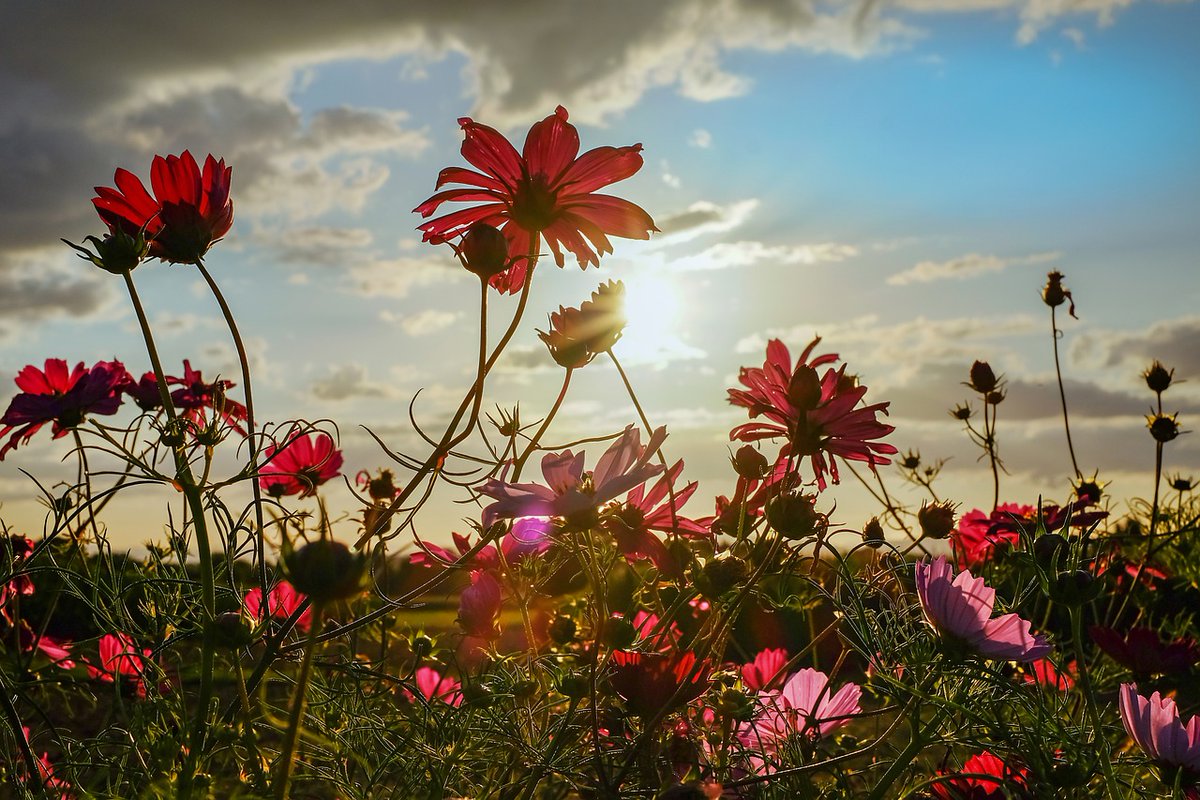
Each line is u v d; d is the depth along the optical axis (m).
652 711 0.33
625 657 0.33
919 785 0.36
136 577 0.42
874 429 0.36
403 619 0.46
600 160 0.39
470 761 0.39
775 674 0.45
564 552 0.41
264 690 0.35
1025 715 0.39
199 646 0.39
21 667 0.48
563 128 0.39
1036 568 0.37
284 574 0.22
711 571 0.34
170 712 0.37
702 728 0.39
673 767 0.36
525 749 0.35
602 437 0.38
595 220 0.40
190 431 0.33
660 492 0.36
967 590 0.34
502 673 0.39
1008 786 0.37
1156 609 0.85
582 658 0.40
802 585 0.43
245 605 0.36
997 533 0.59
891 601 0.40
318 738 0.37
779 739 0.40
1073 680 0.49
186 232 0.34
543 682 0.40
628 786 0.36
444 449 0.33
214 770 0.35
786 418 0.37
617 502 0.34
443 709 0.38
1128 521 0.93
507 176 0.39
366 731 0.40
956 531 0.59
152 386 0.57
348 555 0.22
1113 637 0.45
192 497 0.31
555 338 0.38
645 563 0.44
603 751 0.36
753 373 0.39
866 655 0.37
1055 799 0.35
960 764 0.43
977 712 0.37
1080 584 0.36
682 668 0.33
